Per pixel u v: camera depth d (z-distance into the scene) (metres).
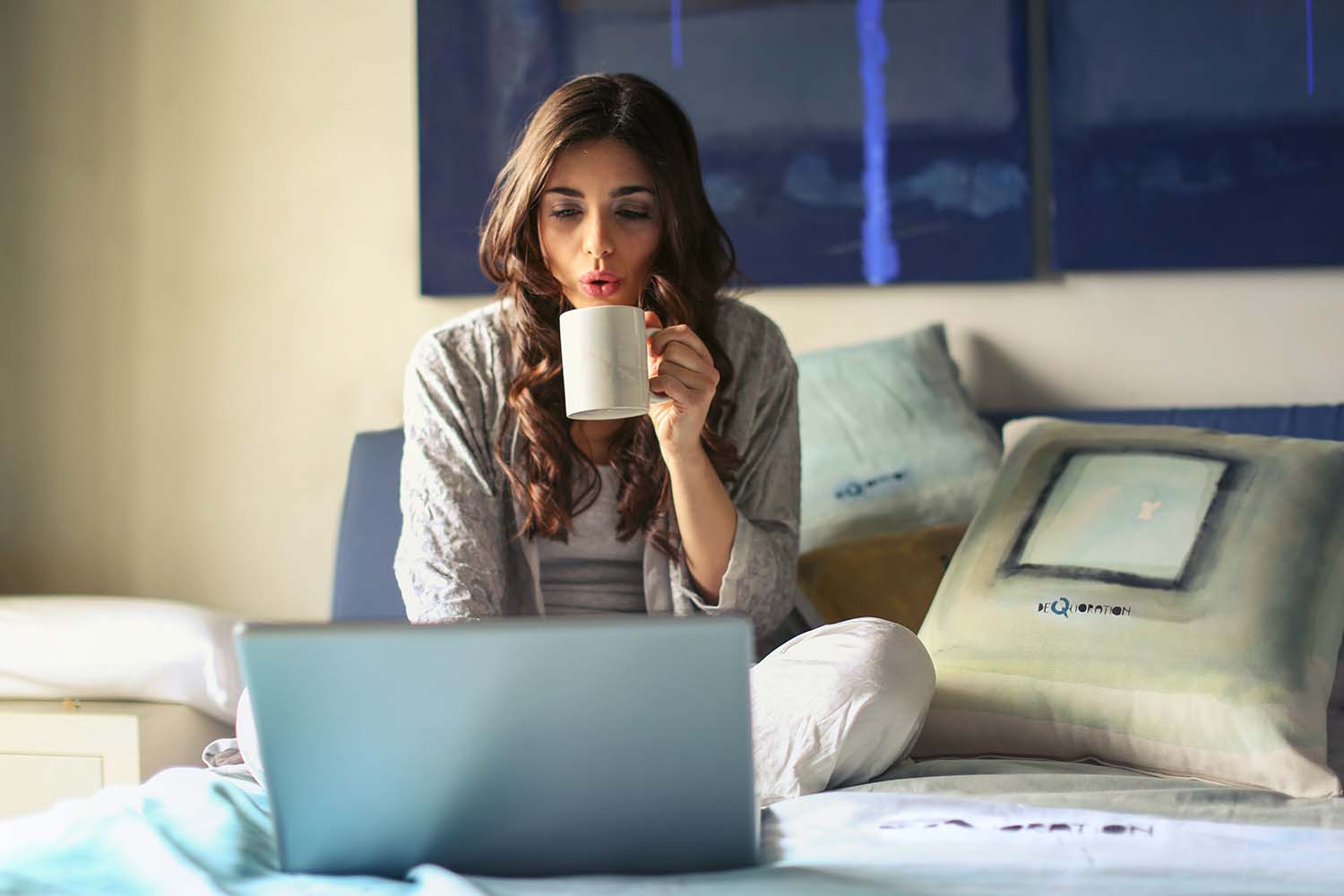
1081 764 1.38
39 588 2.59
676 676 0.84
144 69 2.58
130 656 1.93
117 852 0.92
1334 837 0.98
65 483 2.59
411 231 2.54
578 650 0.83
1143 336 2.41
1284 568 1.42
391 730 0.84
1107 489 1.58
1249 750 1.29
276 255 2.56
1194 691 1.33
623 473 1.64
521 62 2.49
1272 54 2.36
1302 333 2.37
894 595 1.79
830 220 2.44
